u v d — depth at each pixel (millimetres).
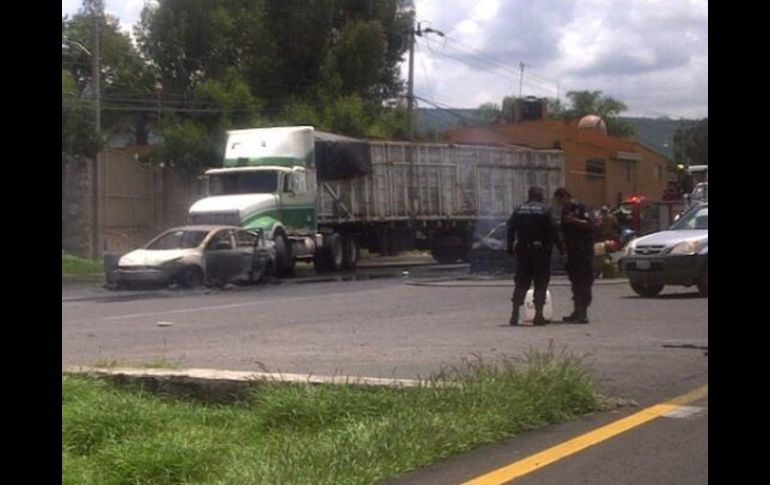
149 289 25266
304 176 30219
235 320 17562
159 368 9961
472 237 36625
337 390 8297
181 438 7391
